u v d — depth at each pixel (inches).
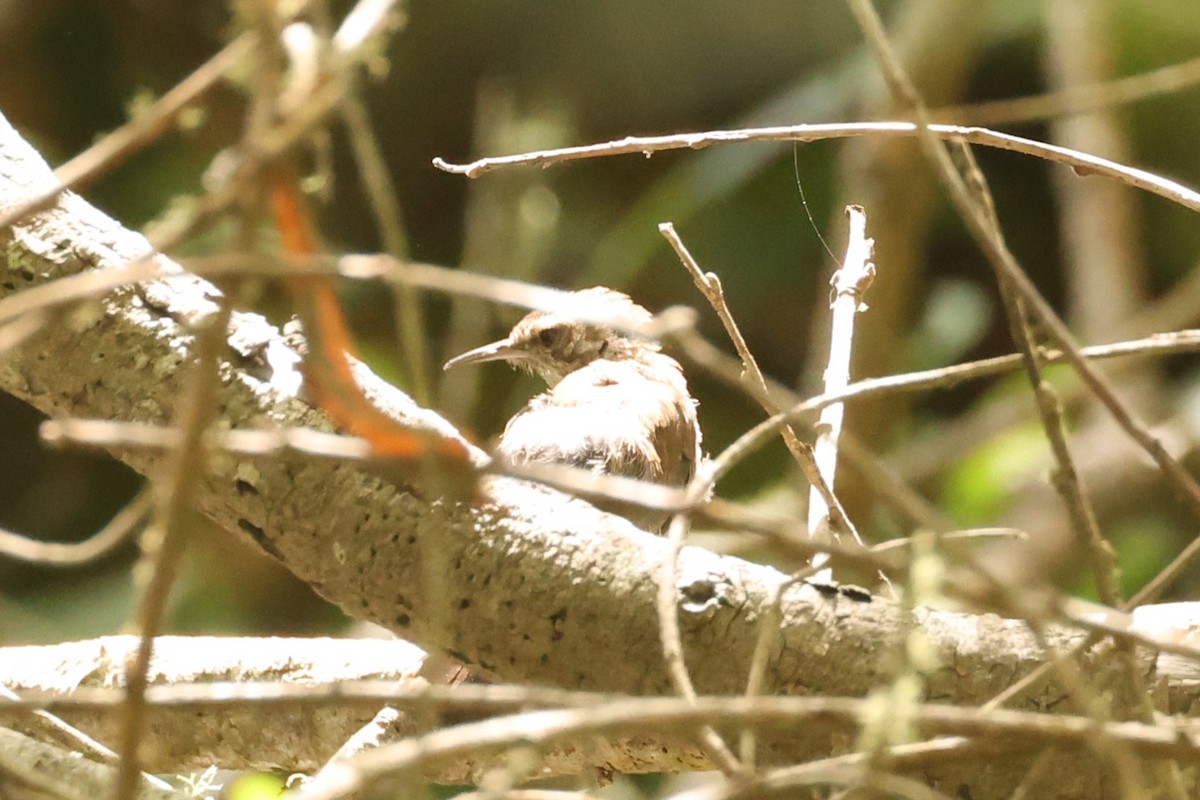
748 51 955.3
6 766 199.2
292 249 164.6
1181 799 215.3
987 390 913.5
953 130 282.2
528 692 176.9
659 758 282.0
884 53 193.3
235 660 339.6
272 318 595.5
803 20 946.1
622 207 949.8
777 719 170.4
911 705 173.3
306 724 320.8
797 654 255.6
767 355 934.4
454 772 297.3
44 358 276.4
